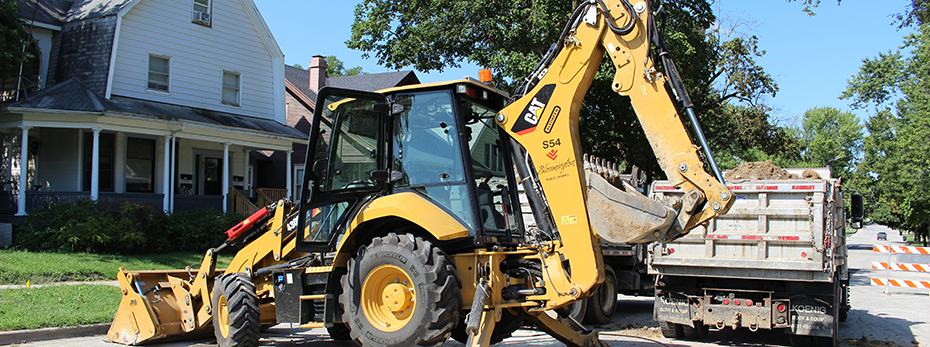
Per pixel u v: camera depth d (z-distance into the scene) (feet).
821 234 25.52
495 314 19.57
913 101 142.31
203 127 65.16
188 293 26.84
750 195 27.07
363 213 21.11
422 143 21.06
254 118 77.30
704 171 18.03
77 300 34.01
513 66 61.98
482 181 21.17
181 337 28.17
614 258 38.40
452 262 19.90
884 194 158.61
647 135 18.78
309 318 22.65
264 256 25.57
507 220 21.52
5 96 65.57
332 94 22.35
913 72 141.90
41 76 66.13
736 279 27.91
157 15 67.36
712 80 85.46
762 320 26.84
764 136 92.58
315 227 22.50
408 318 19.90
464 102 21.22
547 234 20.84
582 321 33.96
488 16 67.67
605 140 76.89
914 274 79.82
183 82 69.77
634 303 49.39
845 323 37.14
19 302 32.30
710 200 17.83
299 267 23.26
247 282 24.47
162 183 69.05
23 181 56.13
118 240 53.06
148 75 66.69
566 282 19.39
